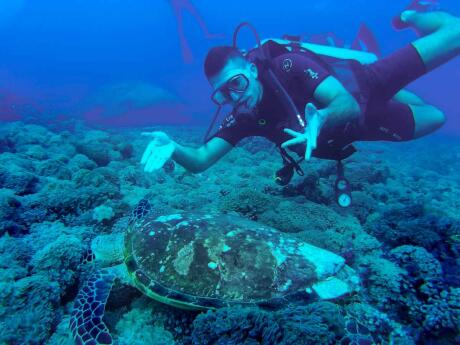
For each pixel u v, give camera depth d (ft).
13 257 3.03
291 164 4.12
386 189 6.28
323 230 4.03
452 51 3.71
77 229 3.73
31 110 18.44
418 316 2.79
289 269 2.82
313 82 3.38
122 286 2.96
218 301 2.66
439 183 8.54
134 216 3.69
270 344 2.35
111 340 2.50
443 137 20.30
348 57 3.93
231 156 8.90
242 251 2.85
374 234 4.05
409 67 3.75
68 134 9.08
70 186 4.66
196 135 13.92
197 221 3.12
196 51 65.72
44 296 2.64
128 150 8.27
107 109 23.31
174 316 2.78
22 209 3.89
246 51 4.05
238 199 4.47
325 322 2.49
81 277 3.00
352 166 7.16
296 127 3.69
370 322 2.70
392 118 4.23
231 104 3.85
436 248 3.50
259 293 2.69
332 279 2.87
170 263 2.84
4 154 5.67
